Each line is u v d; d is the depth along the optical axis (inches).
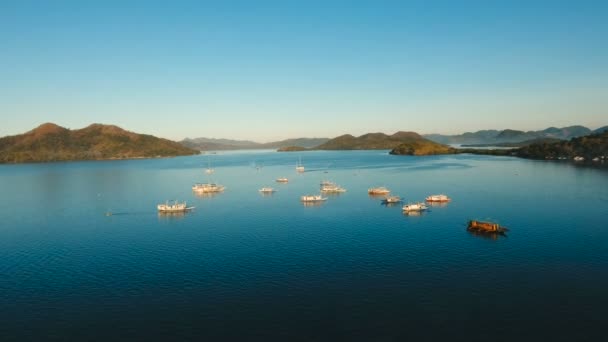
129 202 6382.9
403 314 2231.8
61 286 2746.1
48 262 3289.9
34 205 6240.2
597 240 3538.4
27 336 2105.1
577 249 3294.8
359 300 2413.9
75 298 2544.3
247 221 4739.2
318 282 2694.4
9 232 4407.0
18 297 2578.7
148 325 2185.0
